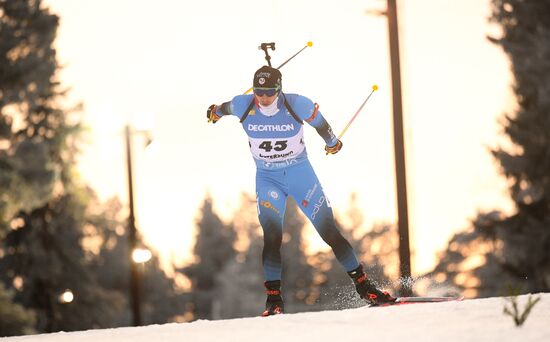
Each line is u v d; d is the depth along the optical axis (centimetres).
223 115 2509
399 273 5806
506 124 10081
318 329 1889
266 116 2430
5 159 9450
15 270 13138
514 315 1847
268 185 2494
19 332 9475
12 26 9588
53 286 13288
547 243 10056
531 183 10119
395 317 1959
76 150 12338
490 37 10156
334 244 2494
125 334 2095
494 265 11181
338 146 2528
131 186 7719
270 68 2408
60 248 13225
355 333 1805
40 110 11988
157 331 2086
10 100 9500
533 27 9956
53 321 13262
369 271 2892
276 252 2480
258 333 1895
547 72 9619
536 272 10081
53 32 9738
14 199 9619
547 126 9781
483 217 10700
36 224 13075
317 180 2498
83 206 13112
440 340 1673
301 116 2430
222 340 1848
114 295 13812
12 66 9438
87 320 13412
